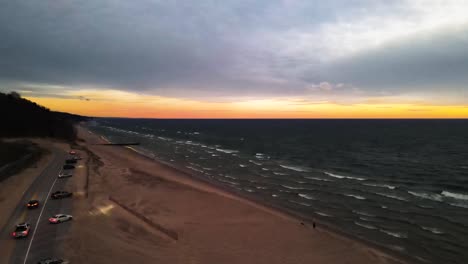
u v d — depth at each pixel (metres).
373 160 69.31
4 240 21.81
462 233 26.98
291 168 60.38
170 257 21.05
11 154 51.50
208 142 117.56
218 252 22.16
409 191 41.31
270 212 32.53
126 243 22.64
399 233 27.17
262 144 108.06
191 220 28.58
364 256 22.12
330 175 52.97
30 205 28.72
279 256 21.88
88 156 64.50
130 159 68.75
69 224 25.14
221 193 40.97
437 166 60.47
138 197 35.69
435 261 22.16
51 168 48.88
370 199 37.66
